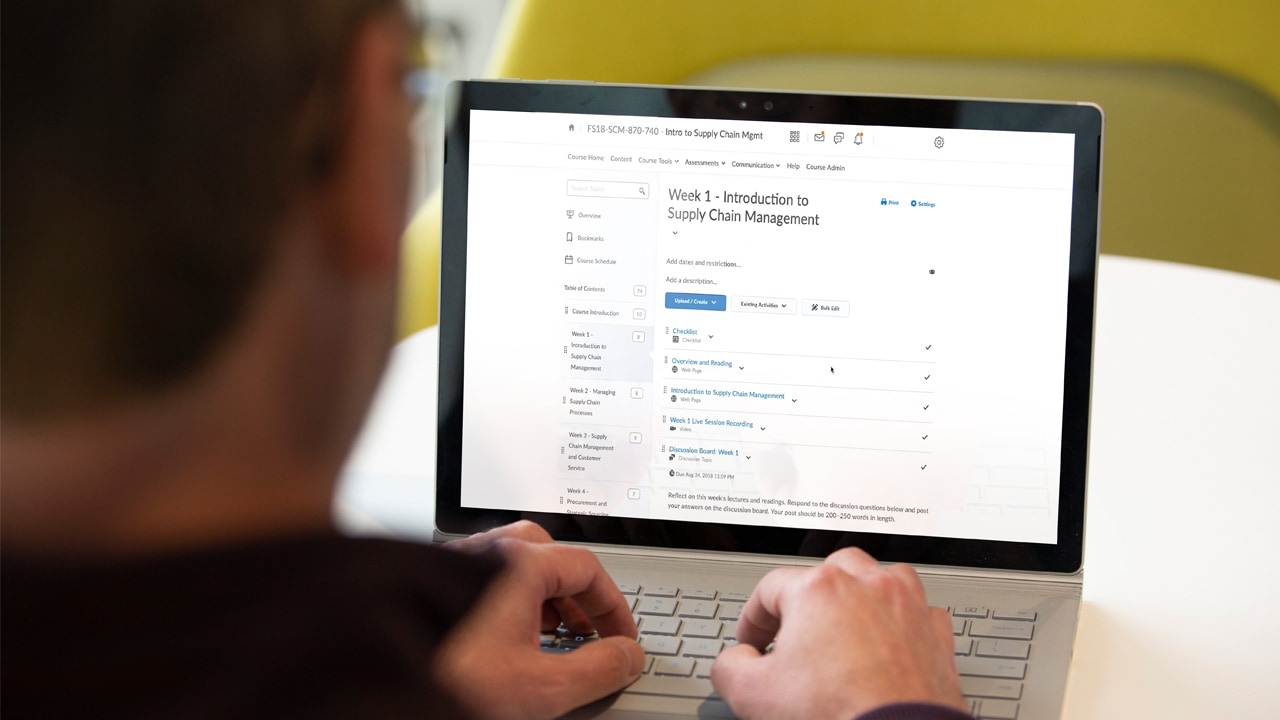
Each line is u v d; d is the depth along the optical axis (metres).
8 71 0.21
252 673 0.24
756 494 0.74
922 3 1.60
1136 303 1.09
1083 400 0.72
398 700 0.25
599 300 0.75
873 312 0.74
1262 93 1.60
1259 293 1.11
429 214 1.17
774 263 0.74
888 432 0.73
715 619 0.68
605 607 0.62
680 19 1.58
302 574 0.25
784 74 1.61
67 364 0.22
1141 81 1.62
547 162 0.75
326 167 0.24
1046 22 1.60
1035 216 0.73
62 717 0.23
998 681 0.62
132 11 0.22
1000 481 0.72
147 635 0.23
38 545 0.23
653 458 0.75
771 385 0.74
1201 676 0.63
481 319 0.76
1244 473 0.87
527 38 1.57
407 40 0.25
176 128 0.22
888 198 0.74
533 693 0.53
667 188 0.75
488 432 0.76
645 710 0.59
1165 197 1.63
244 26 0.22
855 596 0.53
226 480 0.25
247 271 0.23
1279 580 0.73
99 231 0.22
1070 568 0.71
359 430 0.27
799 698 0.49
